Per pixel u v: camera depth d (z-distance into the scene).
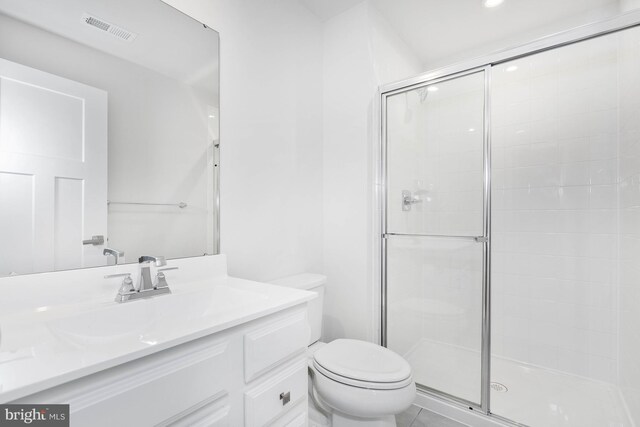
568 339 1.92
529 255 2.05
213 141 1.37
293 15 1.82
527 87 2.04
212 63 1.36
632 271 1.53
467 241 1.75
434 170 1.80
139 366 0.61
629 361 1.54
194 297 1.07
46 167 0.91
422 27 2.09
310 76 1.95
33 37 0.89
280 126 1.72
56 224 0.93
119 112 1.08
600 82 1.81
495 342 2.16
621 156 1.71
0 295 0.80
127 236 1.09
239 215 1.47
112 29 1.06
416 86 1.80
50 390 0.50
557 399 1.67
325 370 1.26
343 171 1.97
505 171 2.13
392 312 1.91
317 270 1.99
